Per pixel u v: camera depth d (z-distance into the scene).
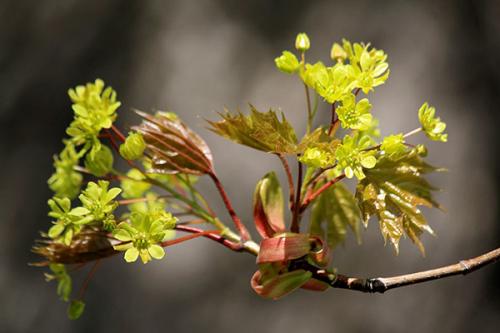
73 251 0.43
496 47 0.82
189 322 0.78
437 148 0.79
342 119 0.40
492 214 0.77
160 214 0.41
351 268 0.77
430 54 0.82
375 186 0.41
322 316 0.77
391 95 0.81
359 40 0.84
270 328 0.77
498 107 0.81
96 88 0.43
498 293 0.77
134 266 0.81
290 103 0.82
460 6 0.83
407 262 0.77
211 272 0.80
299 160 0.40
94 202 0.41
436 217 0.78
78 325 0.81
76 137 0.43
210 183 0.80
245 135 0.42
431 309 0.77
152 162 0.43
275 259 0.41
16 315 0.83
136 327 0.79
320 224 0.45
